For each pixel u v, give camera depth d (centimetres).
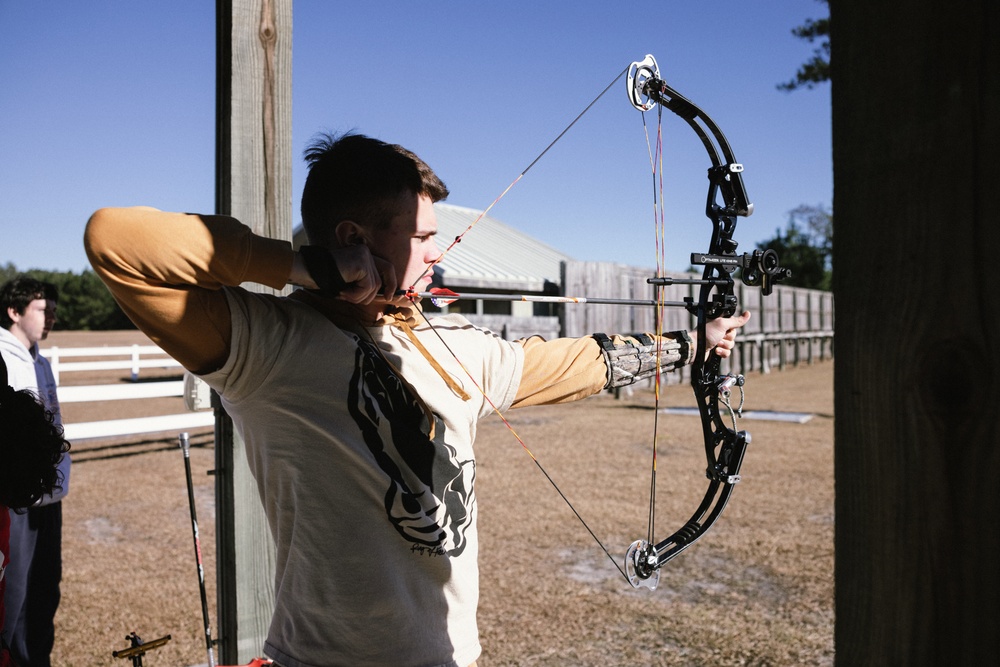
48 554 247
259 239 101
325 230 122
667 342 154
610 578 384
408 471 116
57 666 295
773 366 1798
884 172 71
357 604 112
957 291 67
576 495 553
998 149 65
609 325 1181
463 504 123
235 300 108
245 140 179
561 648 305
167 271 96
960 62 67
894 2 70
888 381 71
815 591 362
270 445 114
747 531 458
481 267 1230
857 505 74
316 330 114
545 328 1112
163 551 442
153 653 306
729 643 308
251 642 179
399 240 121
